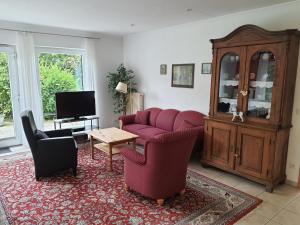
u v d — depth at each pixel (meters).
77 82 5.64
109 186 3.13
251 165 3.18
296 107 3.12
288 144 3.22
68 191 2.99
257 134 3.06
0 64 4.56
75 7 3.45
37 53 4.93
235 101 3.42
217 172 3.65
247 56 3.15
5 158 4.12
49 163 3.29
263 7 3.36
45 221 2.38
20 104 4.80
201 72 4.32
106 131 4.25
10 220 2.39
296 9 3.06
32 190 3.00
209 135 3.64
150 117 5.10
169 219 2.43
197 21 4.26
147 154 2.55
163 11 3.63
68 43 5.24
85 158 4.16
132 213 2.53
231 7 3.39
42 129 5.06
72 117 5.13
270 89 3.03
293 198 2.89
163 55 5.07
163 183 2.62
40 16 4.00
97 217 2.45
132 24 4.62
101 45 5.75
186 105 4.69
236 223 2.38
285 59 2.79
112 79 5.73
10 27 4.45
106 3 3.23
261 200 2.83
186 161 2.79
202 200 2.81
